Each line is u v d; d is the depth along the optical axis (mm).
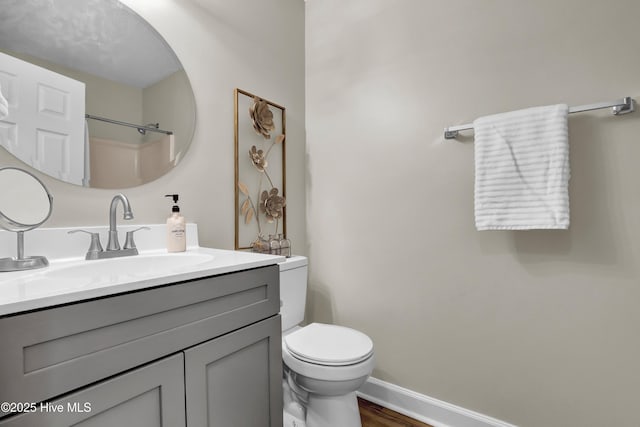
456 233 1467
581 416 1204
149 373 677
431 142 1531
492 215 1258
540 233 1284
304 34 1983
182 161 1340
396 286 1641
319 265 1930
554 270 1257
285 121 1841
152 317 691
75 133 1053
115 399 622
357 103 1780
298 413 1352
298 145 1946
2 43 924
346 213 1816
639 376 1113
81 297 585
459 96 1457
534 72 1290
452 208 1477
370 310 1727
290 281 1446
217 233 1469
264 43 1729
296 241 1931
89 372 591
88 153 1080
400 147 1626
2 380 498
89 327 594
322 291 1916
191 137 1371
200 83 1410
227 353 846
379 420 1545
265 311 976
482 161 1284
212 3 1473
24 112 955
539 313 1285
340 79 1848
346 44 1826
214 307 825
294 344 1302
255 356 938
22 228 866
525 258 1313
